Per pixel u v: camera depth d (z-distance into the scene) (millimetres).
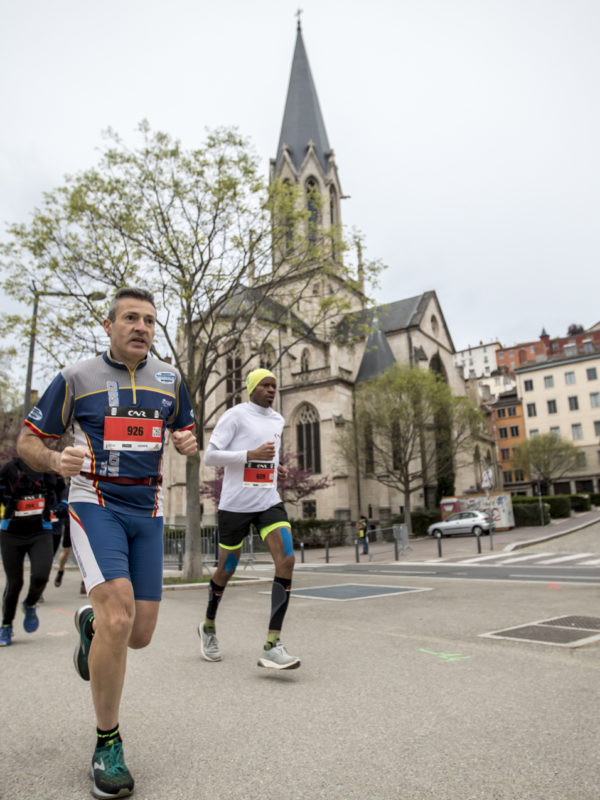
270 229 15102
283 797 2152
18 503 5488
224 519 4465
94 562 2443
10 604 5512
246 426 4602
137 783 2299
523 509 34469
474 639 5238
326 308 16516
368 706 3268
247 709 3248
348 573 16094
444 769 2387
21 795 2232
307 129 53188
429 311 50625
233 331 15844
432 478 37062
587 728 2855
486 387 78688
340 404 40406
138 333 2676
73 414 2688
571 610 6965
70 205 13586
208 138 14000
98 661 2326
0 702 3523
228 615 7211
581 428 65500
